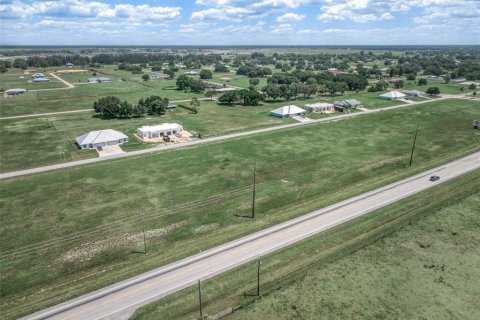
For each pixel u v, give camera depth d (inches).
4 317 1562.5
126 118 5007.4
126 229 2267.5
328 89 7081.7
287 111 5216.5
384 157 3572.8
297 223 2327.8
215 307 1624.0
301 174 3139.8
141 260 1964.8
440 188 2834.6
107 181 2942.9
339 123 4891.7
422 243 2098.9
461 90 7760.8
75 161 3358.8
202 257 1979.6
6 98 6496.1
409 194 2736.2
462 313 1584.6
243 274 1840.6
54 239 2151.8
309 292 1717.5
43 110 5506.9
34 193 2719.0
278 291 1724.9
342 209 2506.2
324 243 2106.3
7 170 3144.7
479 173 3137.3
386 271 1861.5
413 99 6712.6
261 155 3582.7
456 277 1815.9
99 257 1993.1
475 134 4382.4
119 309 1609.3
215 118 5093.5
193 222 2354.8
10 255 1999.3
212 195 2728.8
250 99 6063.0
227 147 3806.6
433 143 4030.5
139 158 3462.1
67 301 1658.5
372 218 2381.9
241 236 2181.3
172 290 1728.6
